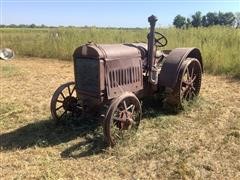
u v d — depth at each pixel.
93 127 6.22
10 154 5.39
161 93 6.91
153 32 6.31
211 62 11.28
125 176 4.70
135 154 5.26
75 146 5.58
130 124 5.70
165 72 6.47
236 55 11.41
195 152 5.33
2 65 14.44
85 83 5.81
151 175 4.70
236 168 4.86
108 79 5.63
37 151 5.44
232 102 7.83
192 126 6.38
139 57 6.21
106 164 5.01
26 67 13.84
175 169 4.81
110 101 5.70
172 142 5.68
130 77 6.02
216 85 9.49
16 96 8.87
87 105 5.90
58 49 16.52
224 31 14.27
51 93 9.17
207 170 4.82
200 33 14.74
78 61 5.85
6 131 6.39
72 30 18.98
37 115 7.23
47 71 12.76
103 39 16.47
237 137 5.86
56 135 6.05
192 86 7.18
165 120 6.60
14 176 4.72
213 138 5.85
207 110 7.22
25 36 20.72
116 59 5.73
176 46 13.12
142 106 7.18
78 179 4.62
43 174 4.73
